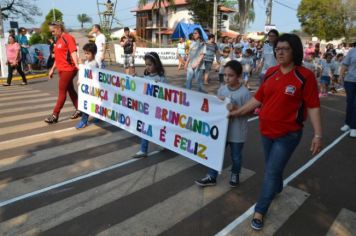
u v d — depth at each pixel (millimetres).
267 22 25953
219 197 3990
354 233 3381
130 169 4703
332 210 3799
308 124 7457
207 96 4086
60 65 6609
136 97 5246
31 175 4430
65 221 3426
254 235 3285
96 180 4340
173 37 34562
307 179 4594
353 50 6695
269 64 7387
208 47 12664
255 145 5914
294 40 2959
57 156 5098
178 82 13367
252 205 3828
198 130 4285
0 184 4160
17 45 12023
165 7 41125
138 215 3564
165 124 4777
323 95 12414
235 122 3990
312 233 3357
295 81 3002
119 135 6152
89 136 6062
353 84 6777
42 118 7227
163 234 3258
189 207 3752
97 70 5996
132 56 14023
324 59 12594
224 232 3318
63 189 4078
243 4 26578
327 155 5551
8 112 7766
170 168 4762
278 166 3229
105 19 31406
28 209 3625
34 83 12930
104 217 3514
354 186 4410
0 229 3268
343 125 7613
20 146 5480
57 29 6496
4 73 14508
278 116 3123
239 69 3857
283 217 3611
